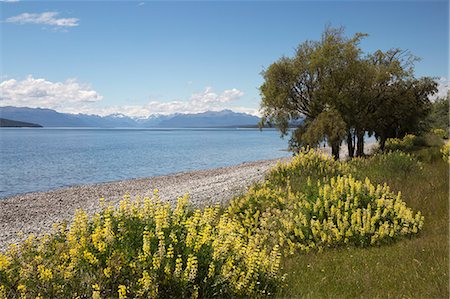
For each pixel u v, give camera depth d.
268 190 12.65
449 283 6.19
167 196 25.08
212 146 106.12
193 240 6.07
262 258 6.90
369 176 16.88
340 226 9.44
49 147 94.12
